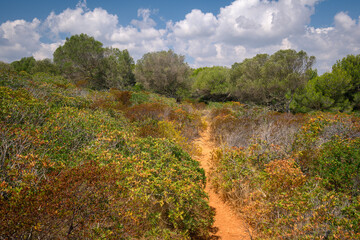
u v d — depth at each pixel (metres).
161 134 7.52
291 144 5.88
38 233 2.33
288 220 3.16
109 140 4.69
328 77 14.91
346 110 14.07
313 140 5.71
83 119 5.69
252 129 8.00
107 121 6.36
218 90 22.84
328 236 2.78
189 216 3.53
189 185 3.69
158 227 3.21
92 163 3.22
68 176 2.72
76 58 23.77
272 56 18.80
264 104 19.09
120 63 25.56
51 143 4.16
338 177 4.32
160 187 3.47
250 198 4.05
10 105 4.84
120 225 2.64
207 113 15.88
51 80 12.95
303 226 2.91
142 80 24.72
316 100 14.59
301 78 15.59
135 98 13.77
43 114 5.32
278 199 3.70
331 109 14.31
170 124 8.30
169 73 23.38
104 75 24.52
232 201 4.46
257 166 5.26
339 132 6.04
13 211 2.13
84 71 24.78
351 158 4.62
